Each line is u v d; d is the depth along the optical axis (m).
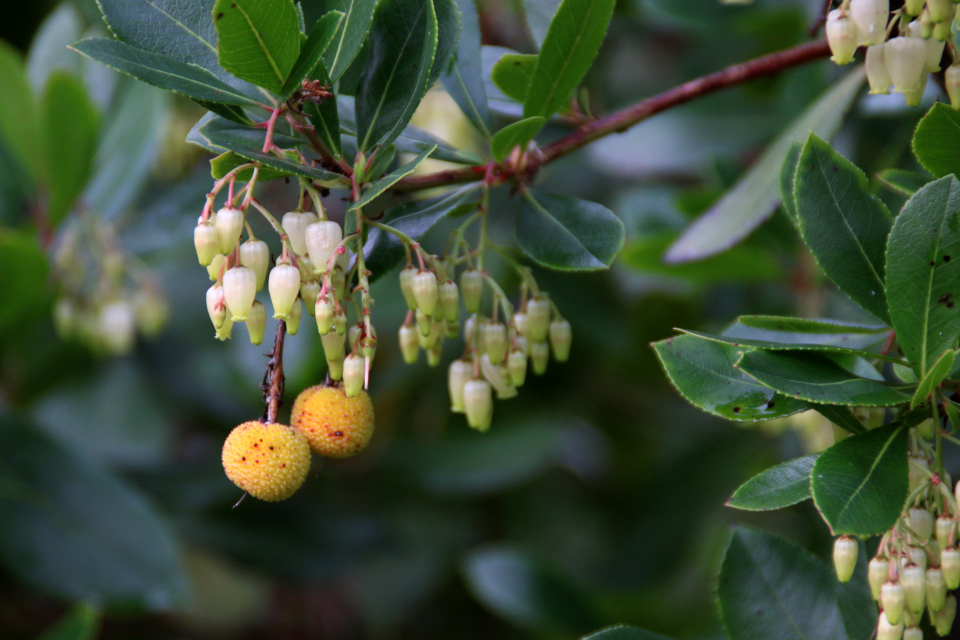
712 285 0.97
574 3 0.59
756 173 0.67
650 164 0.90
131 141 0.86
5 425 0.79
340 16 0.57
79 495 0.80
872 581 0.57
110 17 0.58
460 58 0.63
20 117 0.79
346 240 0.58
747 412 0.58
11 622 1.01
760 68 0.64
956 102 0.59
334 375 0.58
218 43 0.57
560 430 0.98
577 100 0.65
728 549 0.62
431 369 0.95
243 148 0.57
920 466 0.57
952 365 0.57
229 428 0.99
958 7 0.58
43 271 0.76
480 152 0.82
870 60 0.59
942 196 0.57
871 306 0.58
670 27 0.97
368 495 1.01
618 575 0.93
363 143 0.59
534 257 0.60
